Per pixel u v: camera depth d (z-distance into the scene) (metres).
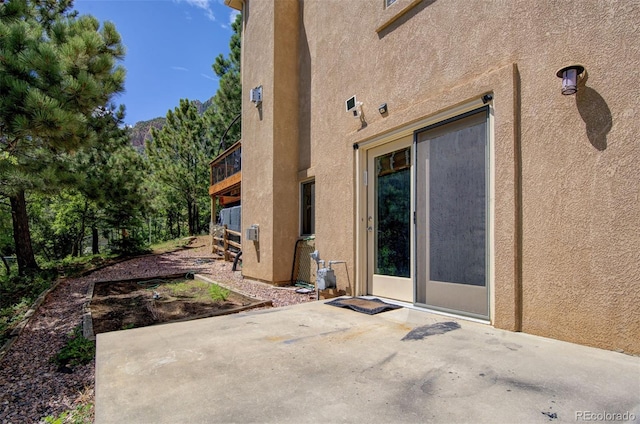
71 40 6.05
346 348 2.42
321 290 4.91
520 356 2.19
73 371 3.34
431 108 3.50
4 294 7.29
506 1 2.90
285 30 6.89
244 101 8.28
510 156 2.77
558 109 2.52
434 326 2.95
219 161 13.61
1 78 4.80
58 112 5.01
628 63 2.18
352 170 4.68
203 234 24.52
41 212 15.09
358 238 4.60
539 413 1.52
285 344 2.52
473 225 3.17
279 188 6.79
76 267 10.84
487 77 2.97
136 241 14.93
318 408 1.59
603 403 1.59
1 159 5.96
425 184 3.67
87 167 11.23
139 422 1.49
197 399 1.69
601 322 2.26
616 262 2.20
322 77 5.55
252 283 7.18
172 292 6.80
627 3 2.19
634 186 2.14
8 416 2.57
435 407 1.59
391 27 4.15
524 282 2.69
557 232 2.50
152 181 21.28
